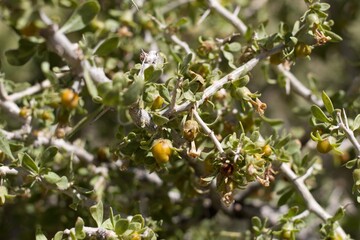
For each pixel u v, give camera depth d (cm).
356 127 49
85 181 57
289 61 53
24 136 55
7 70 75
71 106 54
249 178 47
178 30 59
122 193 59
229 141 48
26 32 54
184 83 48
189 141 48
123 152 49
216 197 62
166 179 55
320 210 54
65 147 56
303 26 50
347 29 73
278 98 80
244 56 52
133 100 45
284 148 55
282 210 64
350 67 72
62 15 65
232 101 54
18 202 62
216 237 61
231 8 62
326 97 49
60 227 60
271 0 74
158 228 53
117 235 48
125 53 61
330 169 73
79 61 53
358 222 67
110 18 63
